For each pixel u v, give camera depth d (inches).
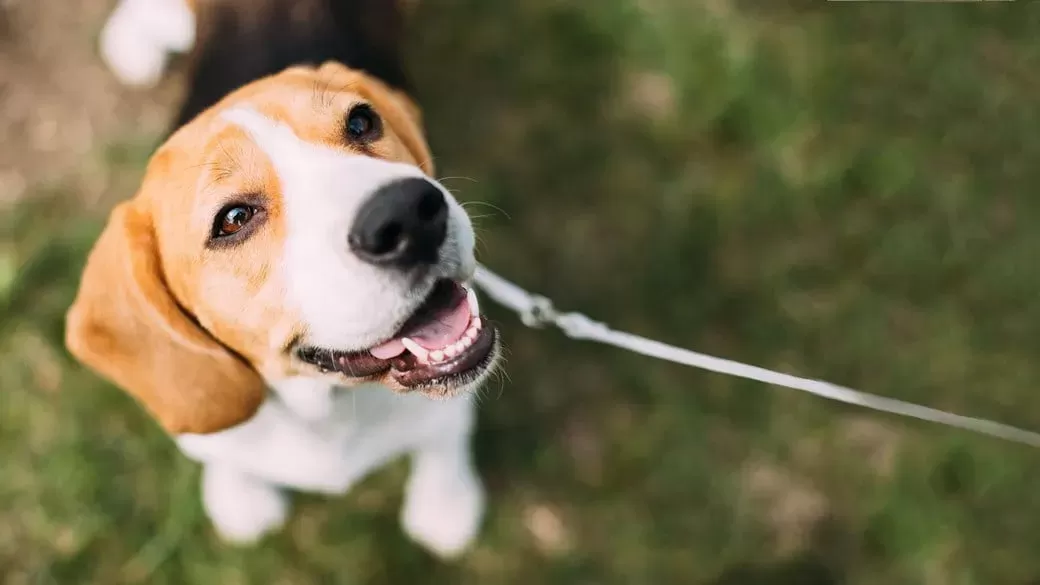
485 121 30.7
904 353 28.8
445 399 19.6
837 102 30.6
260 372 20.6
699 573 27.2
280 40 24.5
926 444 27.9
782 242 29.7
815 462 28.0
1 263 28.5
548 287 29.3
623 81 31.1
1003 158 30.2
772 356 28.8
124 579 26.6
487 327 20.0
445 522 26.8
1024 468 27.4
